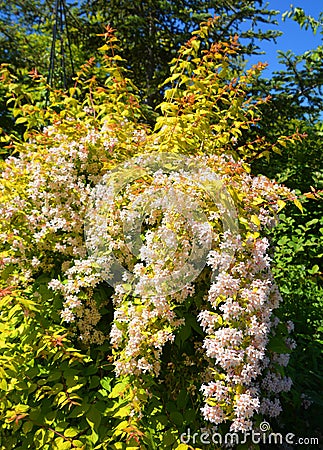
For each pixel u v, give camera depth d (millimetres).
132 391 1923
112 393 1945
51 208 2371
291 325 2480
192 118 2510
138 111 2949
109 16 7176
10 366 1910
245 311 1843
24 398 2014
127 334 2002
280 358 2270
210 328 1851
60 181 2365
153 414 1971
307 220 5289
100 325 2287
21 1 8070
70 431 1875
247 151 2920
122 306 2021
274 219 2258
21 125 6285
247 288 1908
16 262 2299
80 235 2385
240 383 1771
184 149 2393
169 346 2143
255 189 2240
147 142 2535
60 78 7203
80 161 2504
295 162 6102
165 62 7484
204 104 2680
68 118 2732
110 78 3043
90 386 2039
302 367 2867
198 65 2832
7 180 2525
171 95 2717
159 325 1955
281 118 6957
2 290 1929
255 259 1951
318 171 5852
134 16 6891
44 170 2441
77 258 2393
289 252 3986
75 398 1953
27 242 2365
